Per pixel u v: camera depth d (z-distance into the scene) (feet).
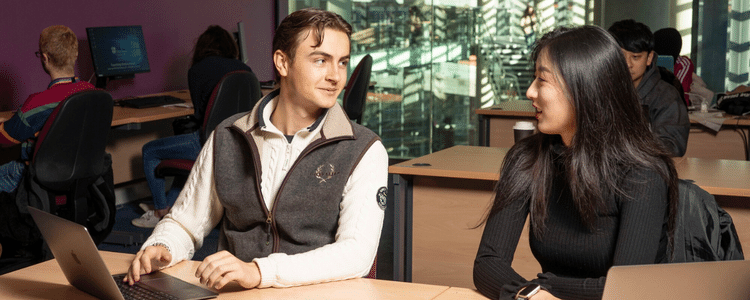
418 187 8.89
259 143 5.33
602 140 4.51
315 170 5.18
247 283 4.56
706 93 15.64
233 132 5.51
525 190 4.99
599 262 4.71
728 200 7.60
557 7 19.93
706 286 3.66
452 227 8.76
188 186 5.69
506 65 20.70
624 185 4.54
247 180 5.33
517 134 9.62
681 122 9.66
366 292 4.63
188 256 5.54
